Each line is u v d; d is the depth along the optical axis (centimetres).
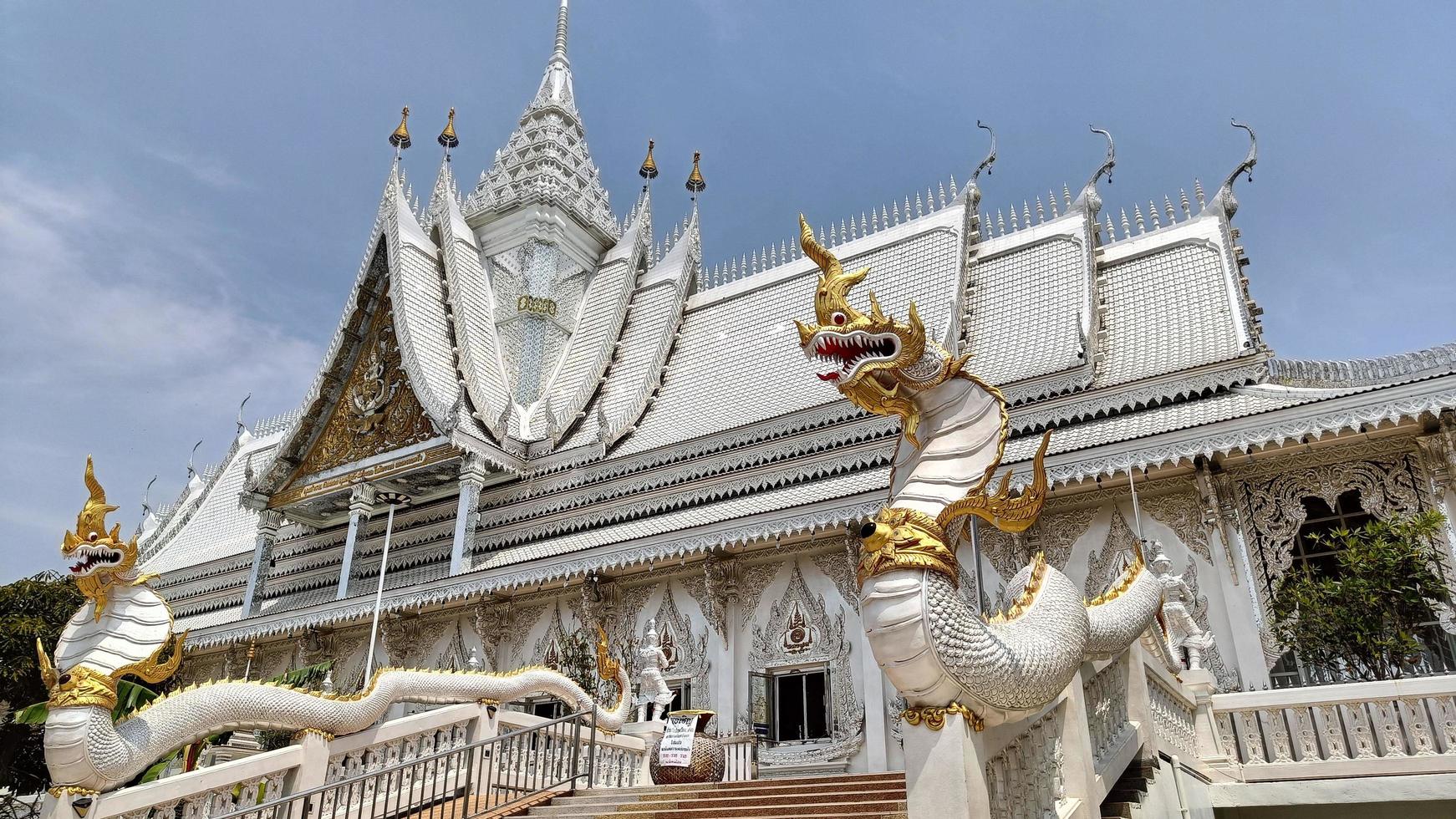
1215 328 1862
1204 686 1045
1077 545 1585
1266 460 1483
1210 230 2098
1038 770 611
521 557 2292
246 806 916
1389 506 1373
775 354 2478
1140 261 2150
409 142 3025
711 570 1859
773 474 2091
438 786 1098
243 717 943
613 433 2494
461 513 2355
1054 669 577
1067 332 2050
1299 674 1333
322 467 2723
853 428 2052
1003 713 540
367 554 2702
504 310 3036
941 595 523
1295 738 995
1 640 1834
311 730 987
